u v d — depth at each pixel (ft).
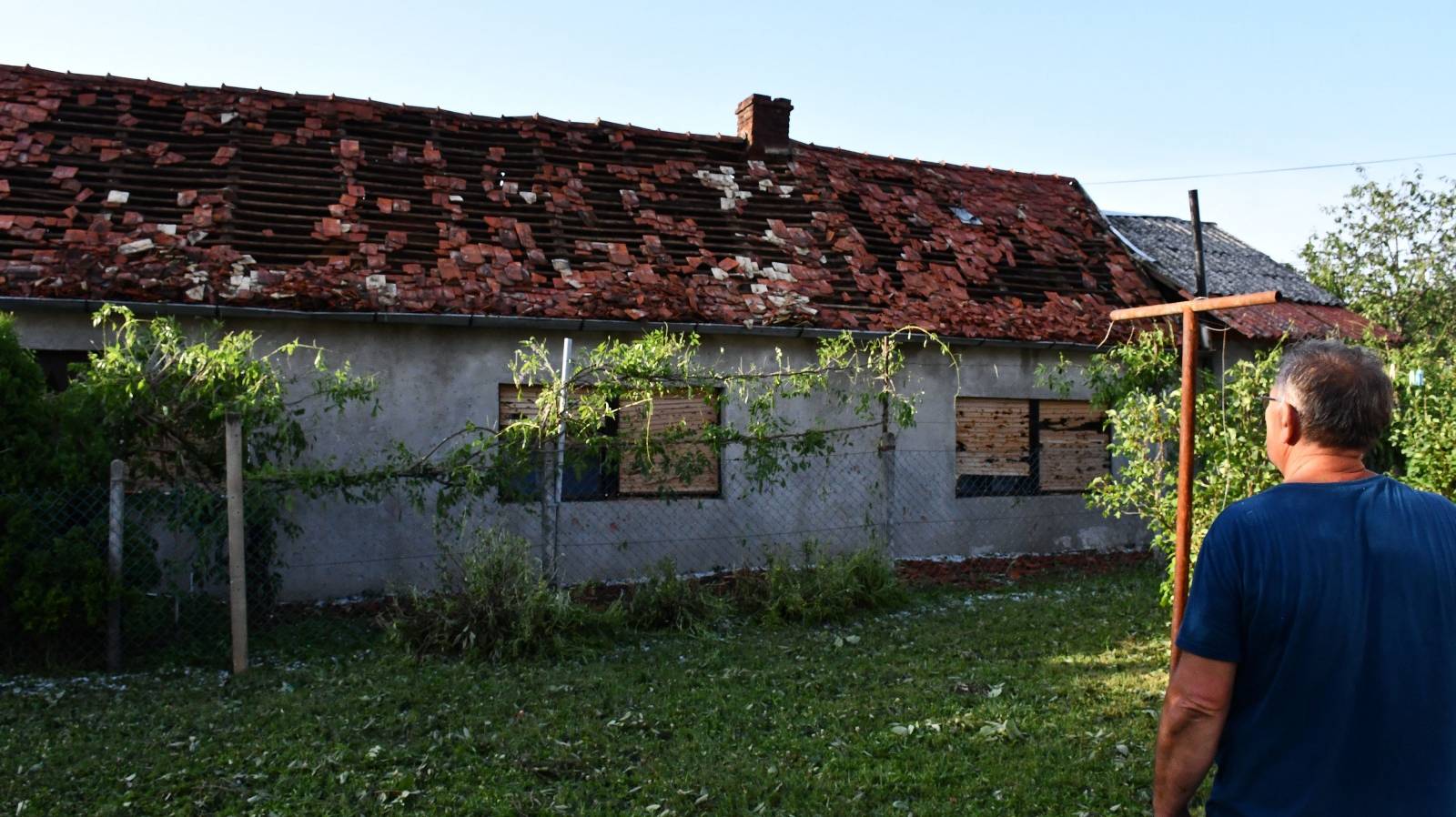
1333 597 7.45
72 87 40.78
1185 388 18.43
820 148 53.06
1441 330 83.30
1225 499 27.32
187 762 18.22
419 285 35.99
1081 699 21.75
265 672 25.08
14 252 32.65
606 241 41.98
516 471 29.91
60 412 25.76
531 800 16.29
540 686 23.57
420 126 45.06
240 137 41.06
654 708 21.50
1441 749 7.30
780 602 31.35
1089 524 45.65
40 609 24.31
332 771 17.79
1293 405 8.24
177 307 31.99
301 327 34.06
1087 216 56.18
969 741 18.95
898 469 41.39
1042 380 41.86
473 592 27.58
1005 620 30.71
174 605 27.04
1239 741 7.73
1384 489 7.96
